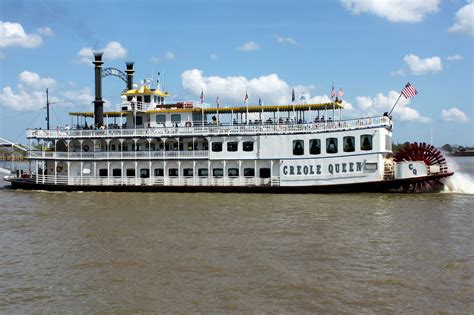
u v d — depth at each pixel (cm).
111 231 3247
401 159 4988
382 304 1870
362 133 4778
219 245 2769
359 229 3123
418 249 2609
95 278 2252
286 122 5509
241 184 5344
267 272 2264
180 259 2508
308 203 4281
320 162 5006
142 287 2114
